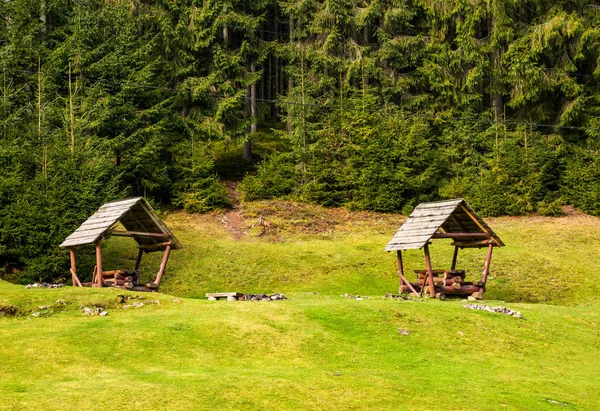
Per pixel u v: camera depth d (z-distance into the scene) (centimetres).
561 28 4709
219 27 4638
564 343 2389
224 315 2288
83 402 1569
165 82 4622
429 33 5138
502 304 2814
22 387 1677
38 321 2209
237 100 4588
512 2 4862
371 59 4859
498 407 1712
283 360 1998
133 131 4266
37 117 3844
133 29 4556
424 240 2908
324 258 3681
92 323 2178
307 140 4706
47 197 3275
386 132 4591
